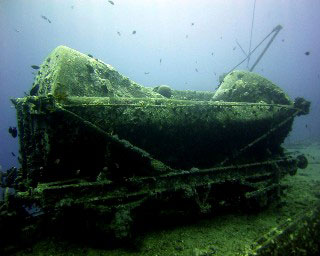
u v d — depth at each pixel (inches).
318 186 251.6
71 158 136.9
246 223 165.3
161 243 137.9
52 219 146.0
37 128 139.6
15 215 137.1
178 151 169.3
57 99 129.0
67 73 149.2
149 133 153.1
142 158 145.6
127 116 144.9
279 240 81.0
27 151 169.2
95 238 136.3
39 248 131.9
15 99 188.2
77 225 139.9
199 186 158.4
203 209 153.7
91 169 144.9
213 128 174.2
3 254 126.2
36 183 150.9
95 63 172.2
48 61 179.3
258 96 217.6
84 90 151.0
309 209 95.7
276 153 221.6
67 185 127.4
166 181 149.9
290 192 232.5
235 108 184.9
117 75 183.5
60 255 125.6
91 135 134.0
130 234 131.0
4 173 186.2
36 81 185.6
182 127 162.2
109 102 143.6
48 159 132.7
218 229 156.1
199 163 182.1
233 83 233.9
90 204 128.0
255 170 187.8
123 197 135.8
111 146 139.9
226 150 189.8
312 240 83.7
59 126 126.6
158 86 239.5
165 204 154.2
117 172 145.9
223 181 167.6
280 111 203.3
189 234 148.7
